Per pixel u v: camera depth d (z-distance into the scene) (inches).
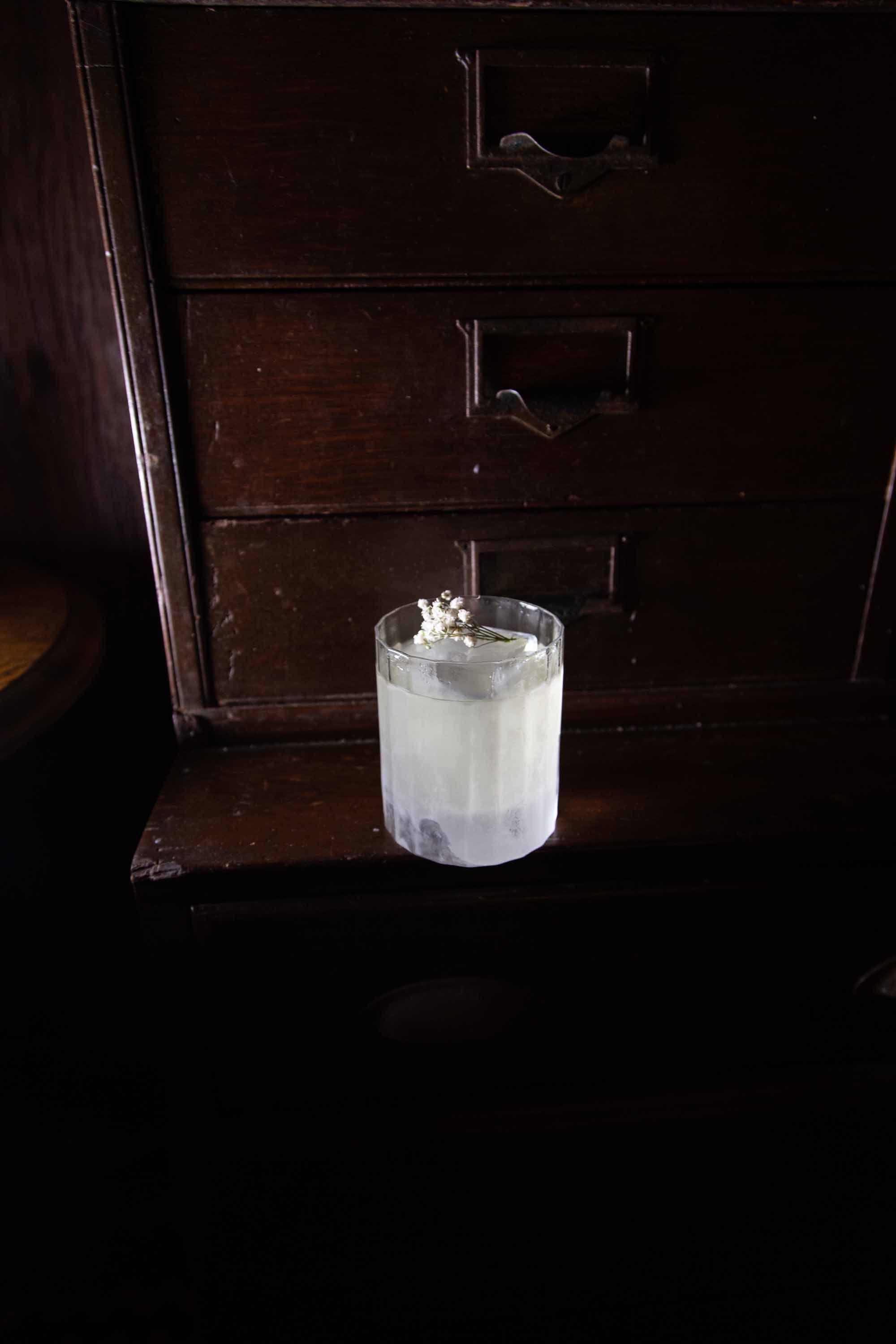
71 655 19.7
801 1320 22.2
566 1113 20.0
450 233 17.8
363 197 17.4
